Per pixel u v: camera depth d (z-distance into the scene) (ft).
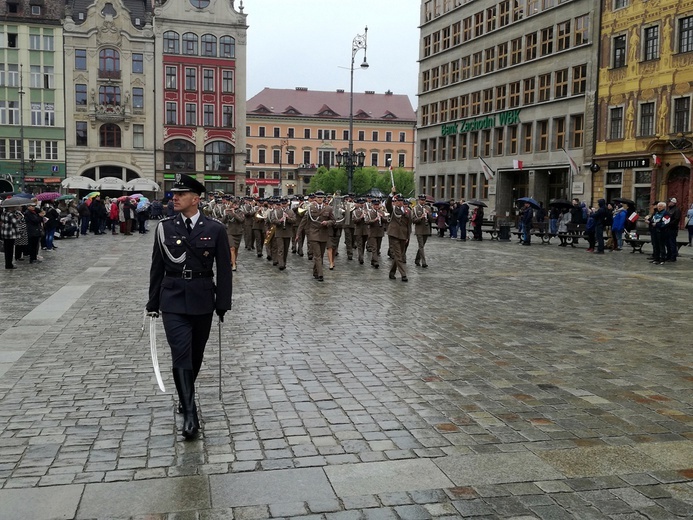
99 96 232.73
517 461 16.80
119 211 122.83
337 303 41.42
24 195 67.77
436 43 205.36
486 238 118.83
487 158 178.81
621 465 16.56
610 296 44.93
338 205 62.34
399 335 31.94
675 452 17.40
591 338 31.42
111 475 15.99
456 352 28.50
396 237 52.37
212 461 16.81
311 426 19.35
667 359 27.40
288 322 35.09
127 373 25.05
